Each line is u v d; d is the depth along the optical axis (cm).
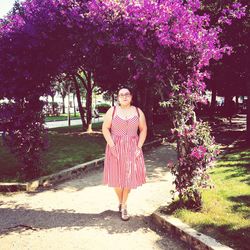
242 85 2014
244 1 1291
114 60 640
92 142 1575
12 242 471
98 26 538
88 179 851
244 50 1447
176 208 554
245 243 423
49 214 585
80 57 683
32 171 805
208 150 538
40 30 609
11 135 789
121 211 563
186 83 528
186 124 557
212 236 448
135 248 451
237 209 550
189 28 525
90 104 2100
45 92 752
